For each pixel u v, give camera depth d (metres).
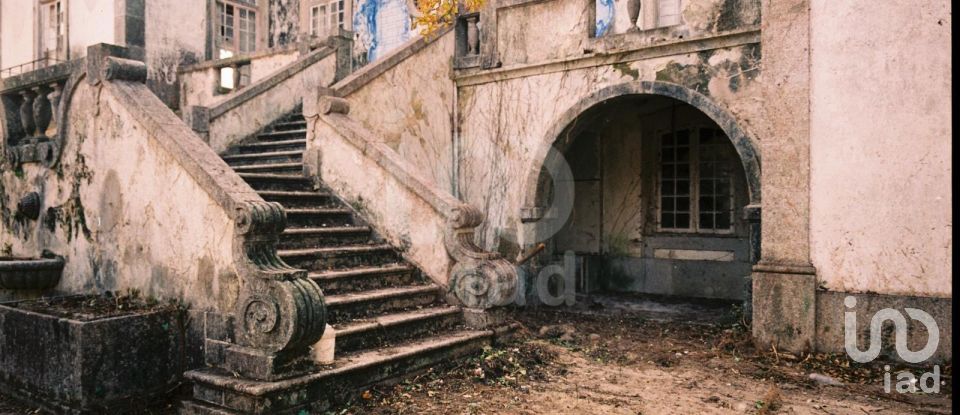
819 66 6.61
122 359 5.09
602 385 5.78
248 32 16.09
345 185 7.82
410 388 5.46
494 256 6.81
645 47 8.58
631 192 11.81
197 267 5.43
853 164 6.43
